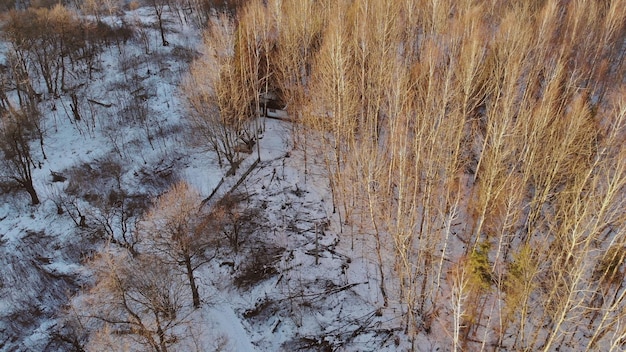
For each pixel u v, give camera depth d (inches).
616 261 1027.3
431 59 1232.2
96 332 1002.7
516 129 1133.1
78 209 1425.9
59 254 1322.6
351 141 1373.0
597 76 1471.5
